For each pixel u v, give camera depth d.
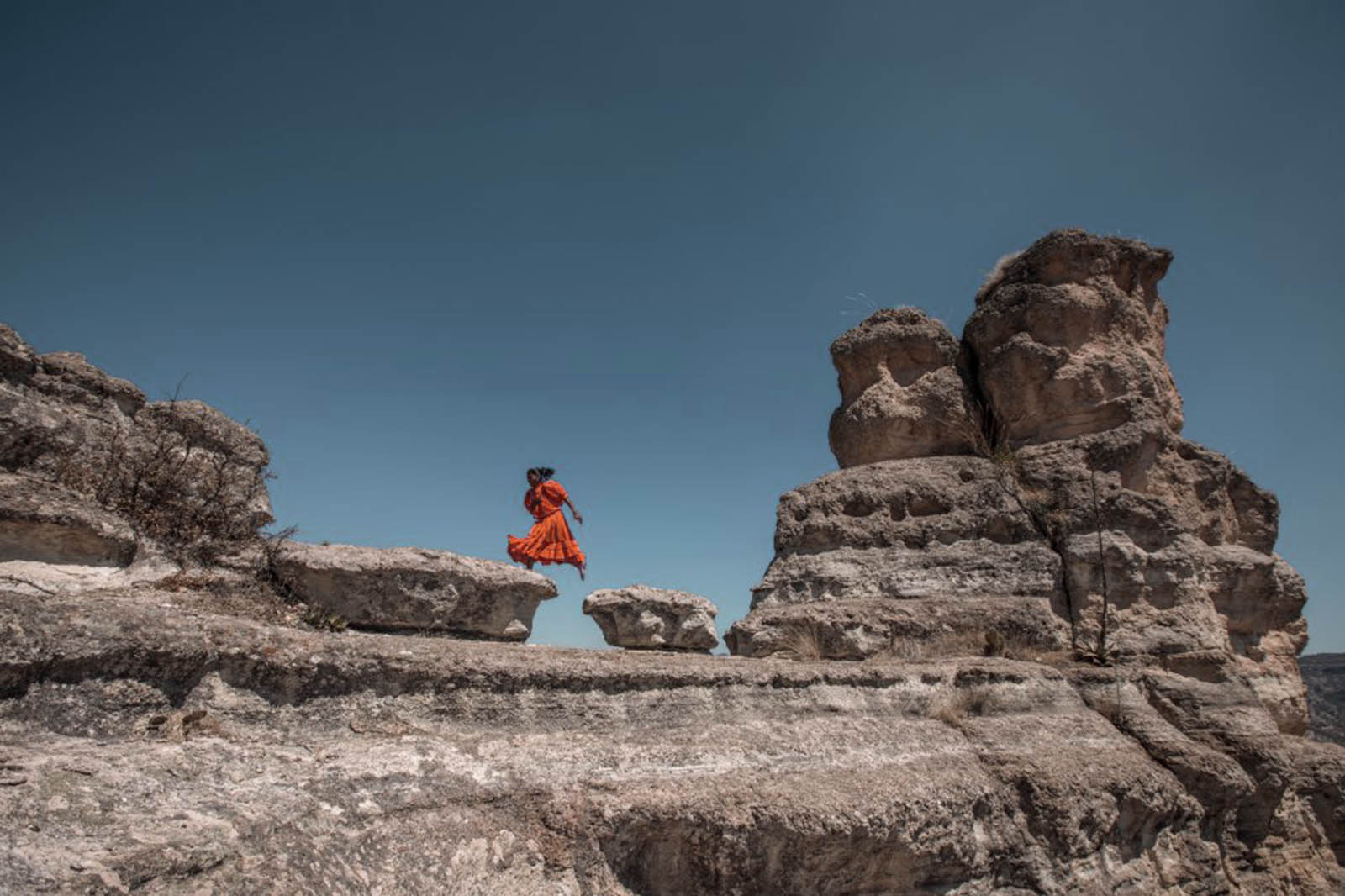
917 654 10.74
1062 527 12.43
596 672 6.78
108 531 7.02
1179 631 11.46
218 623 5.46
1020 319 13.97
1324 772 11.26
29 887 3.57
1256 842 10.07
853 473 13.52
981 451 13.77
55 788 4.13
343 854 4.75
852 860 6.54
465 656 6.30
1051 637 11.17
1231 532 13.95
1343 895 10.37
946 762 7.88
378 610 7.79
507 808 5.64
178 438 8.88
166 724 4.98
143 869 3.94
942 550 12.31
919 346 14.48
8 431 7.44
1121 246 14.52
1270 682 12.54
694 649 11.70
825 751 7.29
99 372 8.70
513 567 8.71
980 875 7.34
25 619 4.65
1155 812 8.79
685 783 6.28
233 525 8.66
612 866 5.75
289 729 5.45
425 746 5.70
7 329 7.94
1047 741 8.91
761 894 6.16
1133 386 13.39
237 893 4.19
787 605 12.08
